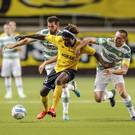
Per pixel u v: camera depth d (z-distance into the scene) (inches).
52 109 1237.1
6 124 1224.8
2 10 2910.9
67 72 1238.9
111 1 2923.2
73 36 1227.2
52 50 1353.3
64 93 1325.0
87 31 2888.8
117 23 2984.7
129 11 2918.3
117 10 2918.3
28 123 1242.0
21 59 2797.7
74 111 1517.0
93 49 1254.3
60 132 1099.3
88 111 1517.0
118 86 1314.0
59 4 2913.4
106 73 1302.9
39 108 1596.9
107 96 1409.9
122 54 1298.0
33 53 2800.2
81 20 2950.3
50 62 1285.7
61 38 1239.5
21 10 2910.9
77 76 2795.3
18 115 1272.1
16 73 1964.8
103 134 1072.8
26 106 1653.5
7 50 1958.7
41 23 2933.1
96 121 1289.4
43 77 2778.1
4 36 1966.0
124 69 1280.8
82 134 1073.5
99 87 1374.3
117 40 1279.5
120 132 1099.9
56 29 1307.8
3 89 2276.1
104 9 2923.2
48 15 2913.4
